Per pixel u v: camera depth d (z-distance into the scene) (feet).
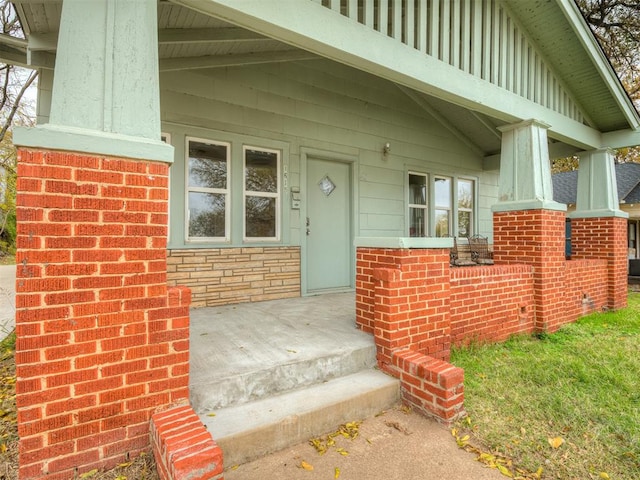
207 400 7.38
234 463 6.63
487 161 25.67
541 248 14.75
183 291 6.84
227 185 15.72
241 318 12.76
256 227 16.52
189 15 10.84
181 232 14.62
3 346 13.11
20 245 5.57
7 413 8.32
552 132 16.49
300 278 17.47
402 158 21.61
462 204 25.23
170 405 6.75
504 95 13.99
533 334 14.84
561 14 14.30
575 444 7.43
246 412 7.38
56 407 5.81
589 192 20.13
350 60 9.84
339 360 9.29
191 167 15.01
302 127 17.76
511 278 14.01
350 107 19.39
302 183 17.71
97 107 6.28
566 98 17.35
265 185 16.78
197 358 8.67
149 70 6.74
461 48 12.85
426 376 8.50
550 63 16.29
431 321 10.52
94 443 6.10
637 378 10.37
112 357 6.22
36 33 11.58
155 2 6.89
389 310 9.59
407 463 6.84
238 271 15.74
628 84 44.65
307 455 7.06
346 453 7.13
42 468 5.73
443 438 7.66
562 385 9.96
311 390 8.47
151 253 6.55
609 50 43.73
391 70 10.43
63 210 5.84
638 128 18.43
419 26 11.21
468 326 12.51
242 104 16.05
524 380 10.23
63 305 5.84
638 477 6.49
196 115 14.97
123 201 6.30
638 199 33.60
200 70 15.05
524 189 15.34
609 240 19.34
